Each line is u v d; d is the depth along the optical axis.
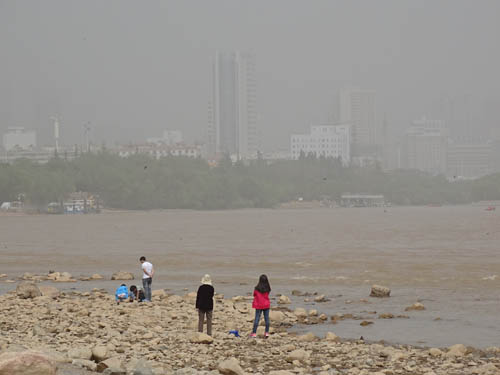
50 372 20.44
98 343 30.61
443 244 119.94
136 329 35.19
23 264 90.00
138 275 73.94
